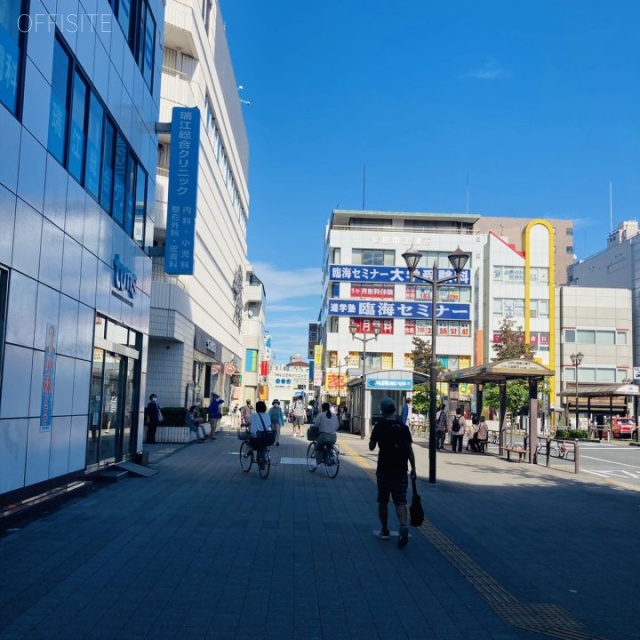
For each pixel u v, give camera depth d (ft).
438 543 28.91
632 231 267.80
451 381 86.22
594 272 255.09
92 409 40.75
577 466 63.21
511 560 26.45
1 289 27.32
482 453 82.43
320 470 54.95
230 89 131.44
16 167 28.12
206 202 107.24
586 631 18.08
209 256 113.09
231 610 18.65
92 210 39.04
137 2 49.11
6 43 27.07
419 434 118.11
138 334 52.75
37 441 31.17
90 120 38.37
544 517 37.29
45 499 31.22
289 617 18.30
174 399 89.35
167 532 28.58
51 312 32.58
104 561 23.25
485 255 208.95
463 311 209.56
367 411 105.19
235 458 63.05
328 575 22.86
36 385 30.83
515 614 19.39
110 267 43.32
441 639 17.08
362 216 222.89
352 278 210.18
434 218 222.28
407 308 208.64
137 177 50.26
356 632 17.37
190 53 91.50
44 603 18.49
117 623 17.15
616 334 209.56
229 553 25.34
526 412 168.35
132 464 48.67
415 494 28.50
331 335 208.74
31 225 29.86
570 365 206.69
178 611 18.34
